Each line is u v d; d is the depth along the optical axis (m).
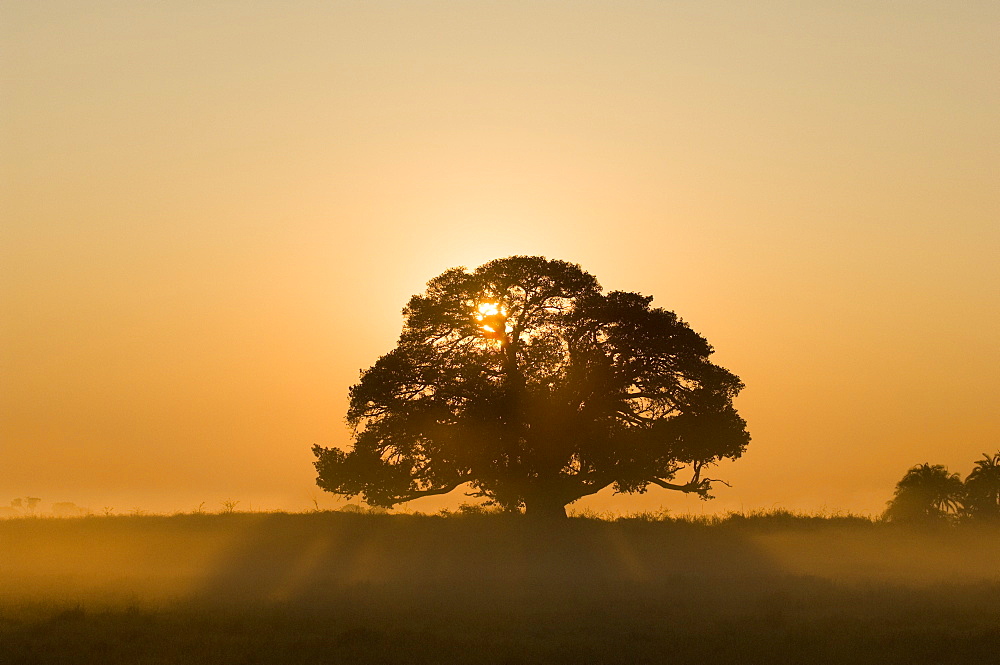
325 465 58.97
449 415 58.69
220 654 20.03
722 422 57.31
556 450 58.69
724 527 51.78
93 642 21.14
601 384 58.38
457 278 60.94
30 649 20.45
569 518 54.44
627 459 58.12
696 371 58.81
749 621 24.42
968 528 53.00
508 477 58.94
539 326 60.28
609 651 20.48
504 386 58.12
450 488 60.31
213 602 28.17
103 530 48.59
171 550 43.81
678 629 23.52
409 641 21.47
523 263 59.66
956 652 20.41
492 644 21.31
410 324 61.28
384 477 58.16
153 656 19.94
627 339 57.81
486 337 61.41
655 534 49.00
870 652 20.42
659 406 60.72
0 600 27.84
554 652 20.38
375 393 59.16
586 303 59.12
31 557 42.31
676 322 59.31
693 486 59.56
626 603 28.12
